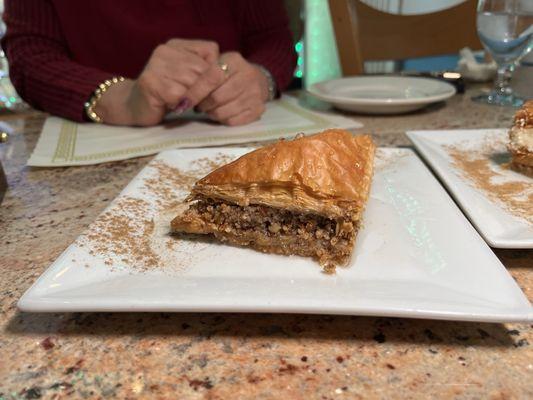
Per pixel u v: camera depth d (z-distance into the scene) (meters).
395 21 0.66
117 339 0.17
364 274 0.19
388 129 0.43
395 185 0.28
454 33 0.67
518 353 0.16
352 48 0.63
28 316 0.18
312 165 0.22
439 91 0.48
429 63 0.92
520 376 0.15
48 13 0.55
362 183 0.23
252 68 0.49
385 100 0.43
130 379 0.15
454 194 0.25
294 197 0.21
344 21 0.62
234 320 0.18
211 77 0.43
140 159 0.37
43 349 0.17
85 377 0.15
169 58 0.44
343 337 0.17
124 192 0.27
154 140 0.41
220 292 0.17
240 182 0.22
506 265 0.21
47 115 0.53
